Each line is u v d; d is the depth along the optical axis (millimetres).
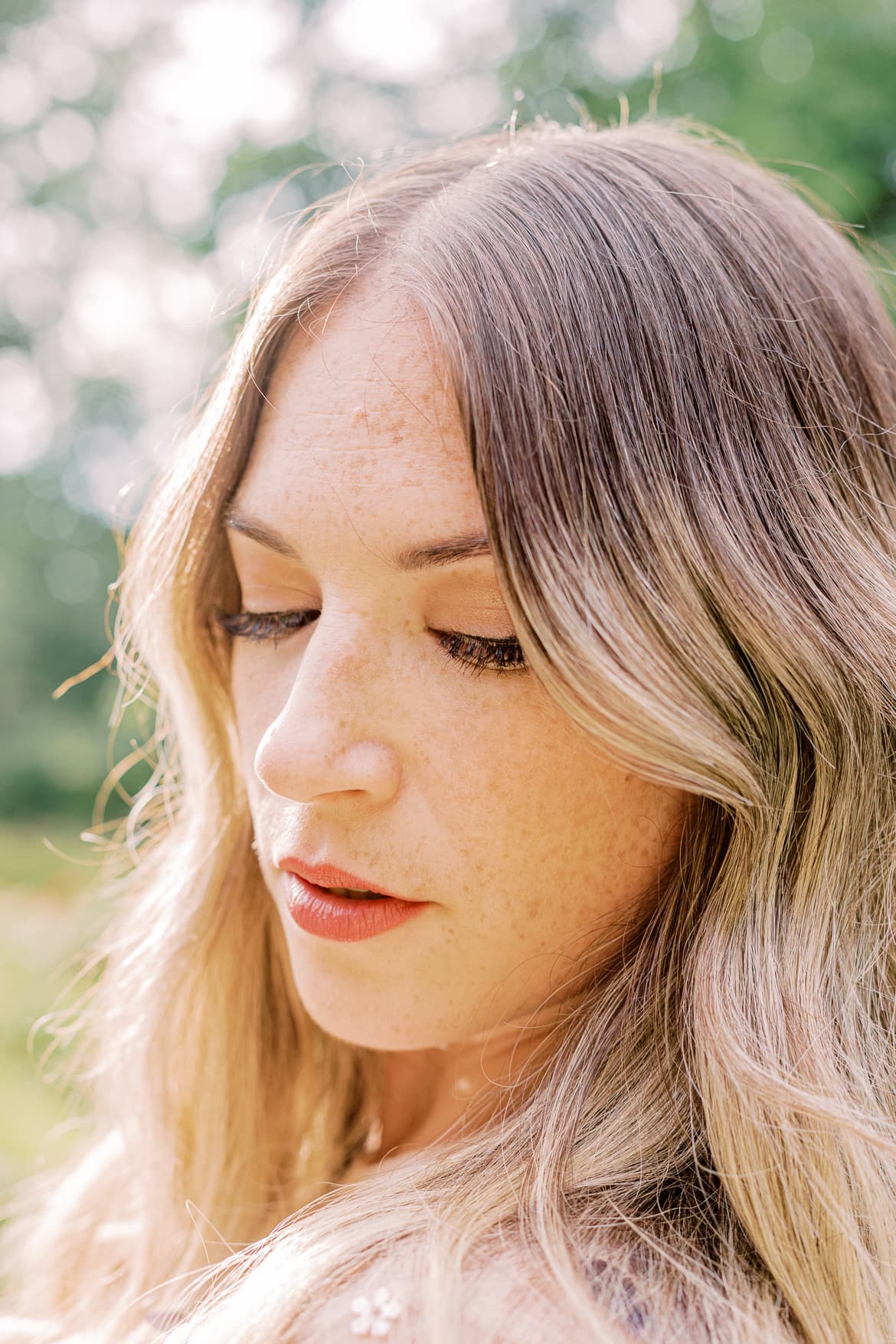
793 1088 709
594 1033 774
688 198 855
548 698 745
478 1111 860
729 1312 642
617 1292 634
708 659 756
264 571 851
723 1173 708
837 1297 680
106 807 10672
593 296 766
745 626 767
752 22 2930
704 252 824
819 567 804
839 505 836
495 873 755
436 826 748
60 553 12828
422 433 730
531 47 3906
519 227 783
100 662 1244
